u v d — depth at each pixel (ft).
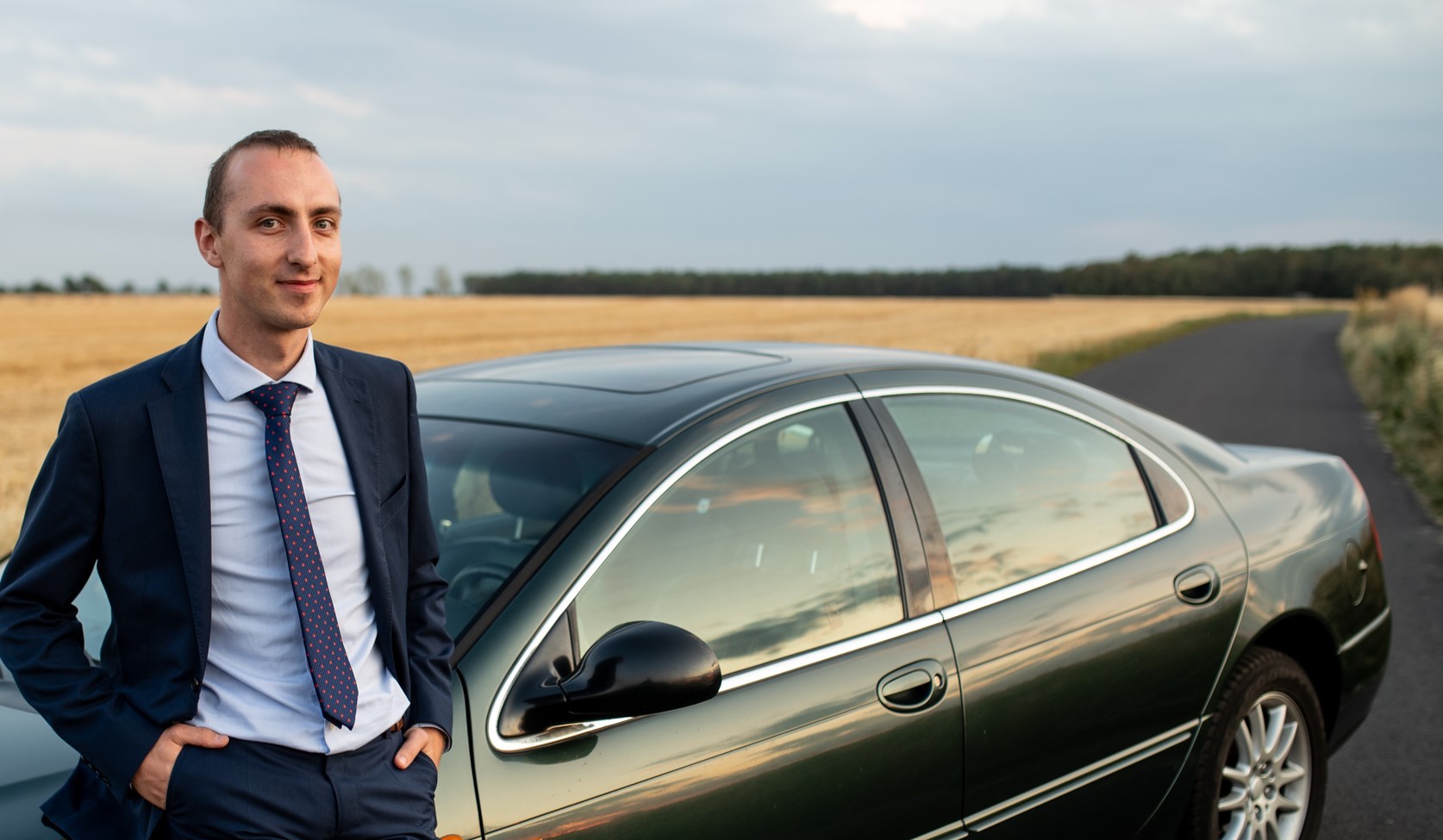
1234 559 9.70
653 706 5.73
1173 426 10.81
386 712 5.16
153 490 4.76
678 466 7.10
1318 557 10.46
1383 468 34.88
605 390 8.40
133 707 4.84
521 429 8.05
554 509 6.93
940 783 7.39
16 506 28.91
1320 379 76.23
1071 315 230.48
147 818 4.89
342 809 4.91
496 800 5.56
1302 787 10.37
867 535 7.72
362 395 5.30
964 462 8.60
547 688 5.87
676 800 6.08
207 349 4.97
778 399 7.85
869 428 8.17
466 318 208.85
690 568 6.84
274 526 4.91
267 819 4.79
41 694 4.77
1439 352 53.42
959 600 7.91
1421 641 17.37
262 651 4.91
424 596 5.57
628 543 6.65
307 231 4.91
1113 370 83.66
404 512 5.43
